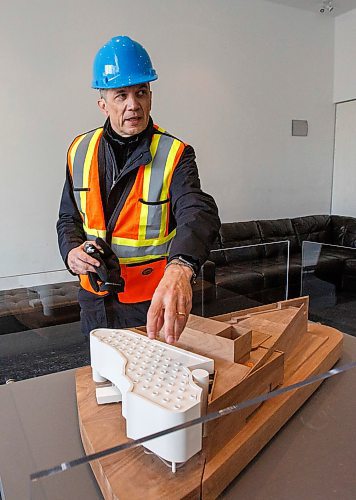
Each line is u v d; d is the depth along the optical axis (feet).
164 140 4.50
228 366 2.64
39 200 11.99
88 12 11.91
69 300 6.59
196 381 2.27
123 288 4.23
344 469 2.30
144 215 4.47
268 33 15.40
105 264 3.92
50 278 6.94
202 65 14.17
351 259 10.12
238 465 2.24
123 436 2.35
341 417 2.73
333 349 3.51
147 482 2.02
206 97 14.43
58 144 12.01
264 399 2.33
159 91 13.53
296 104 16.55
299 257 14.80
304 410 2.80
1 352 6.56
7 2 10.81
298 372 3.12
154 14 13.01
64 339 6.40
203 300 7.55
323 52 16.90
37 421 2.77
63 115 11.96
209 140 14.76
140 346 2.71
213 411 2.21
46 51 11.48
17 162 11.54
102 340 2.79
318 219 17.03
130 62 3.94
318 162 17.61
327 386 3.07
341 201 17.92
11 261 11.87
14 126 11.37
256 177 16.06
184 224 3.72
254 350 2.91
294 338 3.48
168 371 2.37
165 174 4.39
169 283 2.77
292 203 17.20
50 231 12.28
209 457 2.17
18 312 6.88
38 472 1.84
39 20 11.27
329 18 16.81
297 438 2.54
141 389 2.19
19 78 11.24
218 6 14.17
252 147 15.74
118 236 4.53
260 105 15.66
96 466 2.07
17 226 11.82
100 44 12.21
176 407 2.02
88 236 4.71
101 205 4.54
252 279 9.77
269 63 15.60
